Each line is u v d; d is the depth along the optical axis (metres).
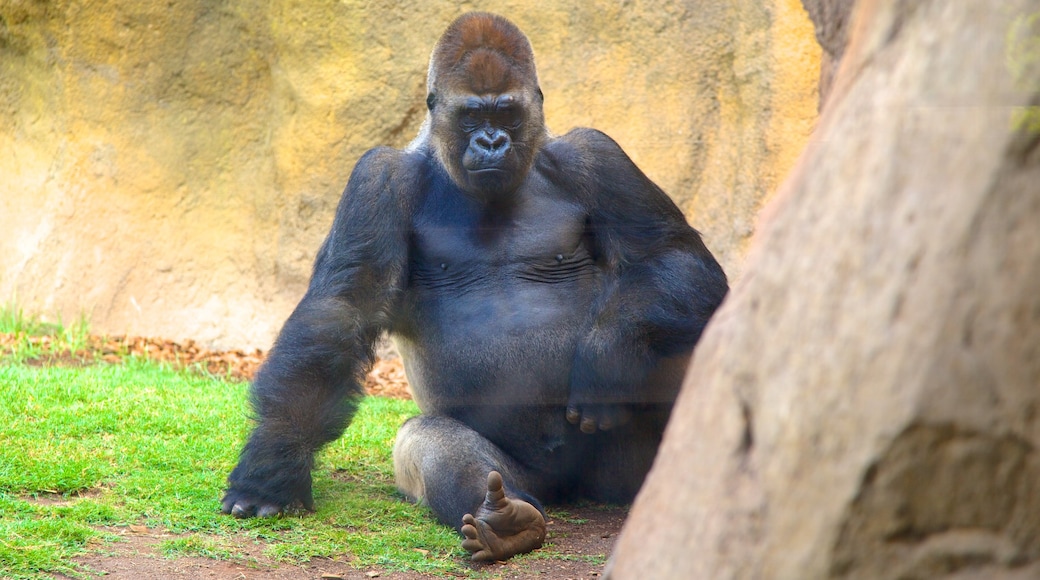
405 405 23.36
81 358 29.09
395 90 33.75
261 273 34.66
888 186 5.75
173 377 24.80
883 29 6.16
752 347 6.34
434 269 14.95
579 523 14.64
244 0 34.66
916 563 5.66
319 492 15.63
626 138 32.88
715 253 32.03
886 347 5.57
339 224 14.75
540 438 14.84
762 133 31.33
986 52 5.51
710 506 6.40
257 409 14.20
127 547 12.49
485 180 14.18
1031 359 5.38
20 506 13.48
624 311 14.34
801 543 5.84
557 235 15.06
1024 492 5.52
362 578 12.02
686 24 32.56
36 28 35.25
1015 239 5.38
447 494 13.72
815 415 5.82
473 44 14.68
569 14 33.16
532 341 14.60
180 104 35.38
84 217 35.03
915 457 5.53
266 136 35.16
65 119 35.41
